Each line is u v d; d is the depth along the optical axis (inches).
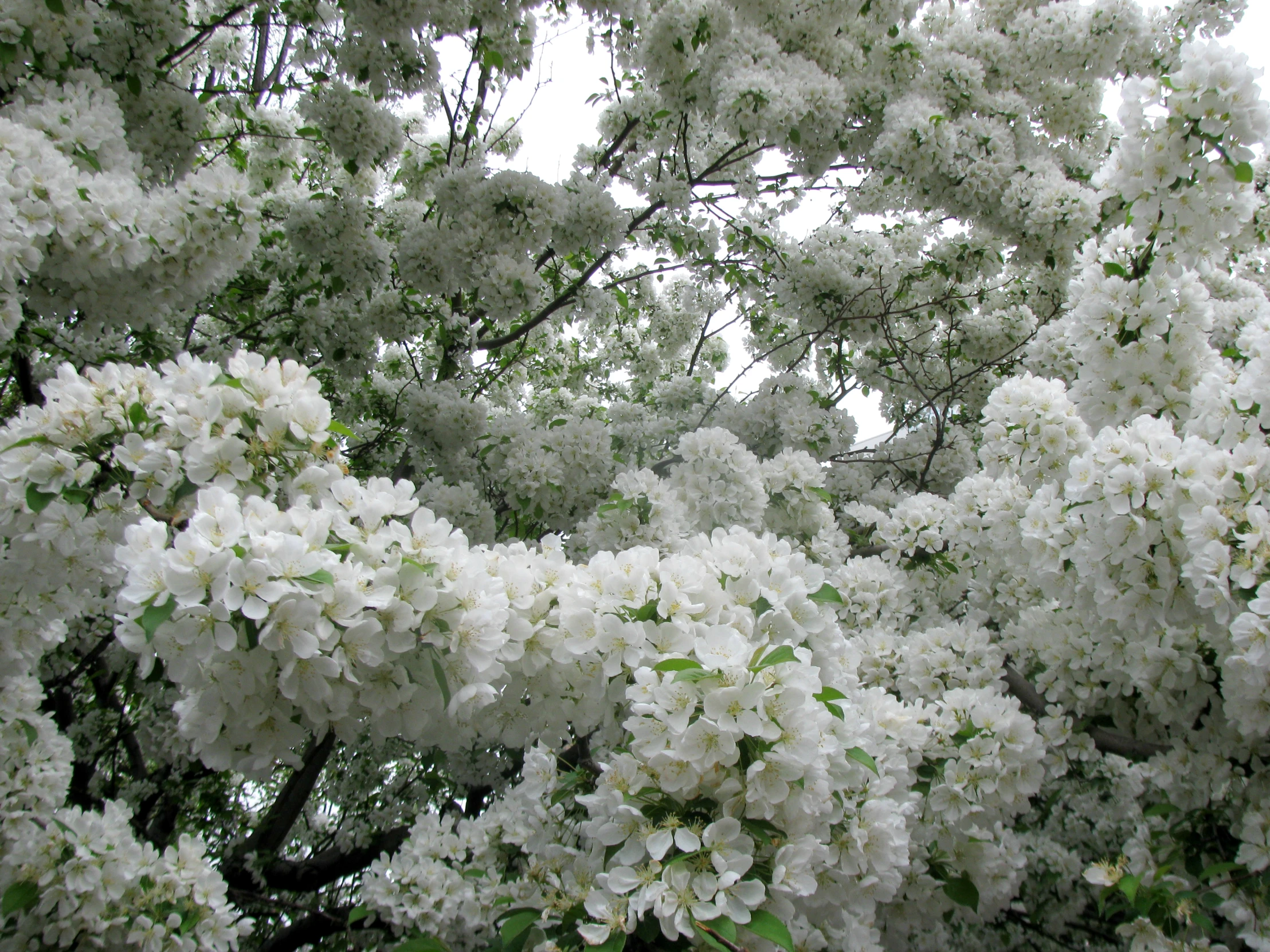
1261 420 107.3
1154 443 104.0
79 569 93.7
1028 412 132.8
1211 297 211.2
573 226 202.7
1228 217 117.4
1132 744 130.0
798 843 73.2
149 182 185.9
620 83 252.4
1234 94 108.0
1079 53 224.4
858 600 167.6
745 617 88.6
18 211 110.5
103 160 139.6
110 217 120.9
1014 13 243.3
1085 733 137.8
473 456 215.6
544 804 111.7
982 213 211.9
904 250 283.9
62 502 87.4
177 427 87.0
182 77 264.1
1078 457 123.0
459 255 194.7
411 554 80.0
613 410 267.9
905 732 119.0
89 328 140.1
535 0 209.6
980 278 280.8
